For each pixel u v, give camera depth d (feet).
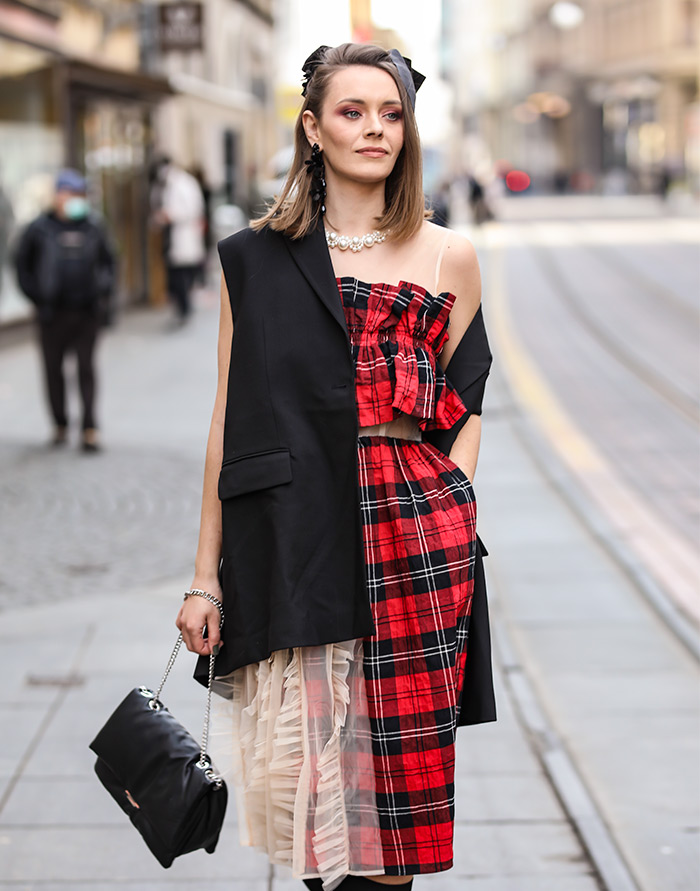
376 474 6.98
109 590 18.43
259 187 95.61
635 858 10.66
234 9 113.09
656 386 37.24
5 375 39.22
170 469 26.37
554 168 226.58
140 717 7.38
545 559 19.95
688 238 94.58
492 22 267.39
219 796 7.24
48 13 47.88
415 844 6.98
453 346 7.42
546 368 40.88
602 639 16.33
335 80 7.02
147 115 62.34
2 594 18.22
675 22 177.47
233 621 7.02
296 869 6.95
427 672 6.91
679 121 180.04
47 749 12.74
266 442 6.88
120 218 58.29
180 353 44.42
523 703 13.99
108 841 10.87
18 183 45.14
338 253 7.21
